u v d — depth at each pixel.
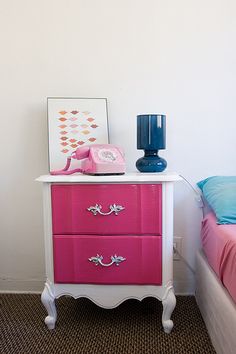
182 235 1.60
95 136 1.53
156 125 1.35
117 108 1.56
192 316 1.36
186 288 1.61
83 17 1.53
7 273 1.66
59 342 1.19
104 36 1.53
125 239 1.21
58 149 1.52
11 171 1.62
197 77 1.52
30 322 1.33
